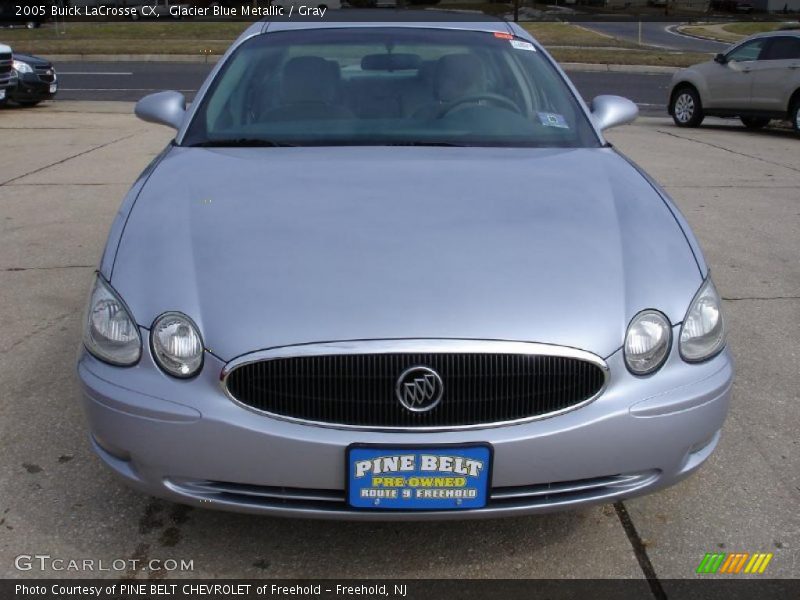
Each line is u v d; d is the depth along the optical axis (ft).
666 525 8.80
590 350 7.25
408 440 7.09
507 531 8.66
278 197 8.87
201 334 7.28
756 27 120.16
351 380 7.10
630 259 8.02
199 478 7.33
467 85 11.58
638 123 42.91
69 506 8.92
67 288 15.69
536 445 7.16
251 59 11.96
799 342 13.64
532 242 8.11
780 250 18.84
